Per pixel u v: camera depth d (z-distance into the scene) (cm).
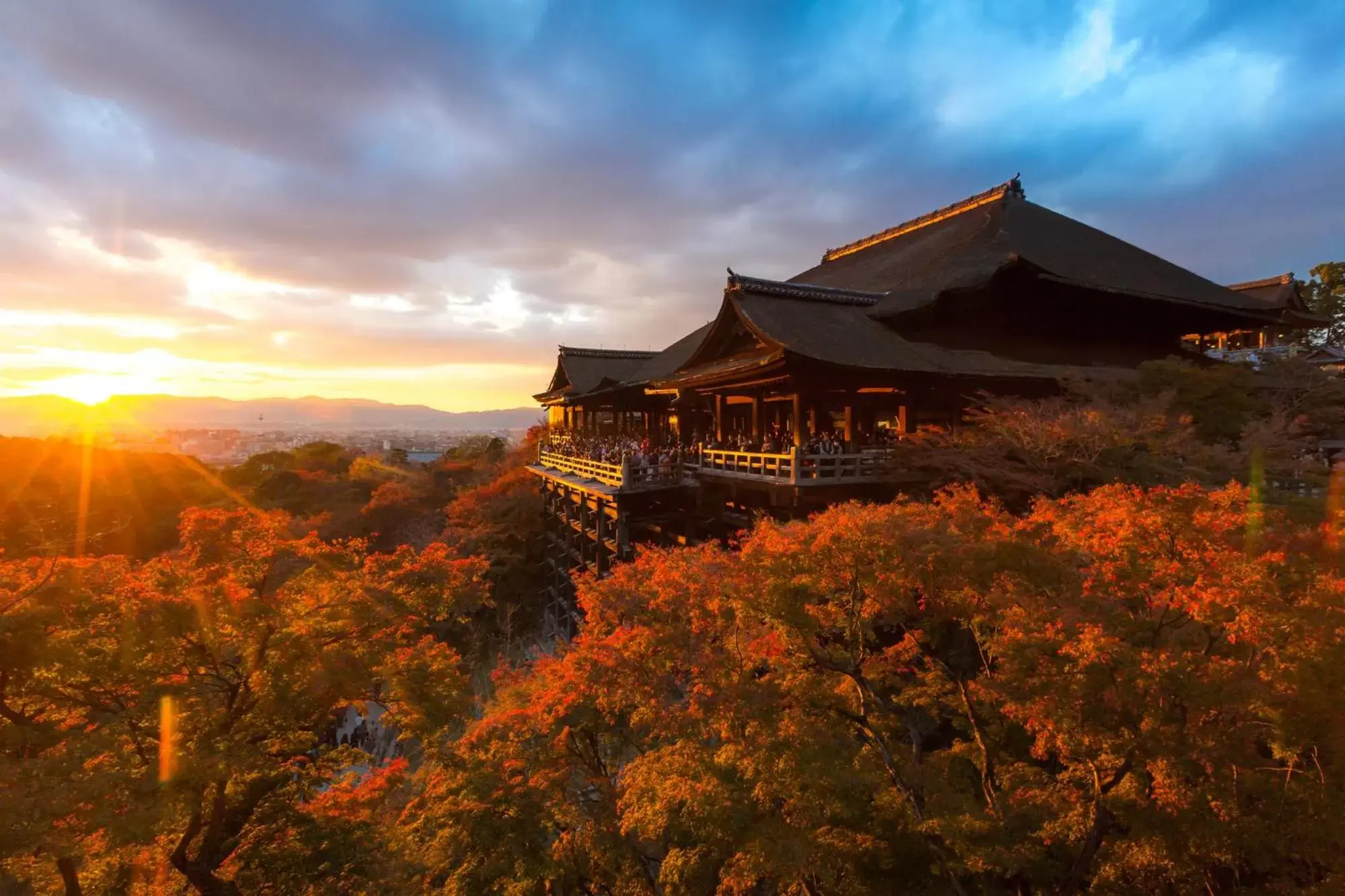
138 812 621
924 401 2109
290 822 892
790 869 704
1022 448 1550
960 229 3116
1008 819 784
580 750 1059
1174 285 2641
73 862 754
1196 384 1777
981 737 830
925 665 1060
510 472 4731
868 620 816
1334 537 712
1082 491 1478
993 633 787
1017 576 711
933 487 1672
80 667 711
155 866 846
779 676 868
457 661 1012
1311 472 1367
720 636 869
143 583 792
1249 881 750
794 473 1719
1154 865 657
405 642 1017
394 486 4641
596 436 4125
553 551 3734
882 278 2928
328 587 865
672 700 852
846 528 745
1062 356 2370
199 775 664
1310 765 621
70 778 616
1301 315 3112
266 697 771
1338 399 1808
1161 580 671
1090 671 592
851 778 776
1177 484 1369
